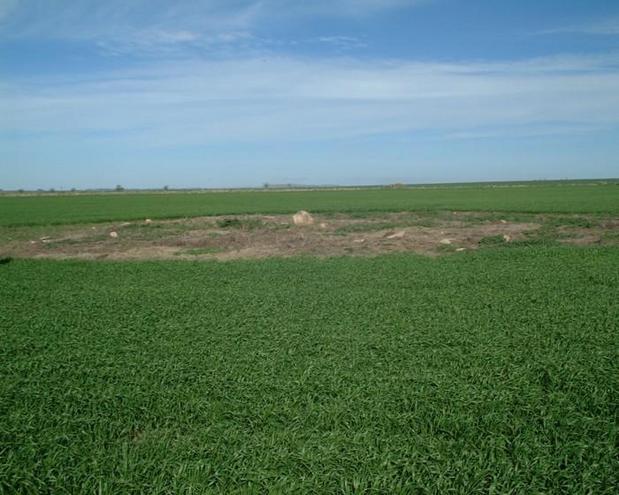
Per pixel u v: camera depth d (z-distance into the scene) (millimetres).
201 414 8617
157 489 6551
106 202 82938
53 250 31688
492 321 13586
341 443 7539
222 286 19406
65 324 14352
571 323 13188
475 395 8961
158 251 30562
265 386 9547
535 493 6371
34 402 9250
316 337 12477
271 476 6785
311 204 67938
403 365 10562
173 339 12703
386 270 21750
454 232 35562
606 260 23094
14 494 6625
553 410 8359
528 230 35469
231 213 53812
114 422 8398
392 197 85750
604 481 6617
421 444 7508
